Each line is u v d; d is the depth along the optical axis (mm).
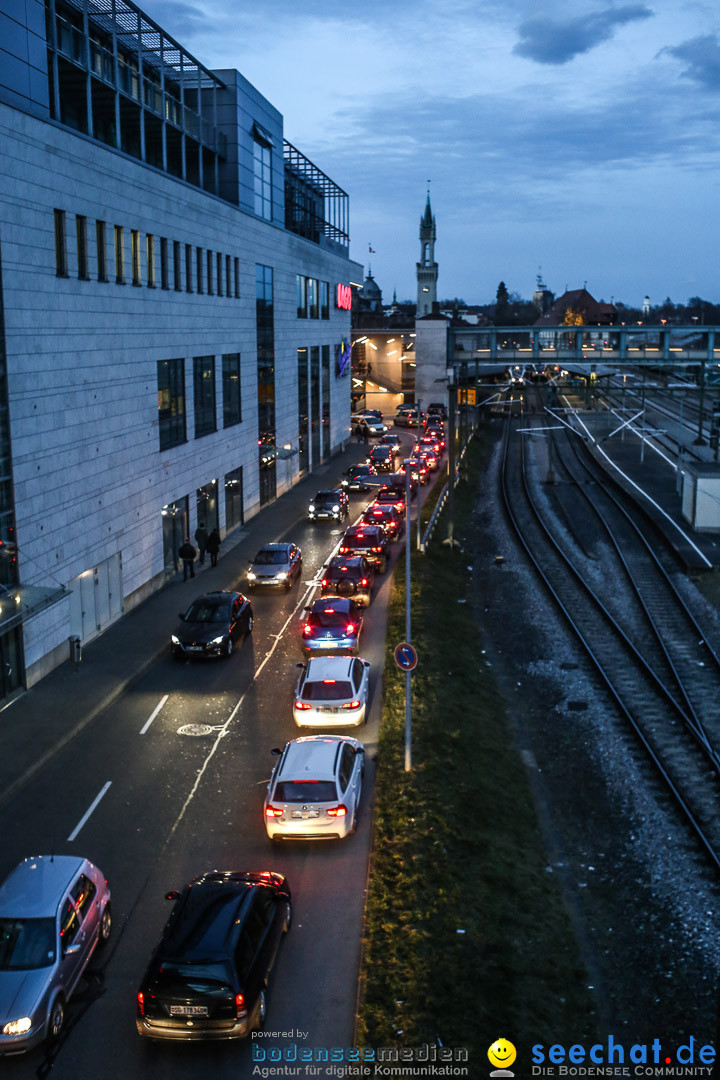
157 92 34812
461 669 25734
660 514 49500
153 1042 11406
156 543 32156
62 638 24531
